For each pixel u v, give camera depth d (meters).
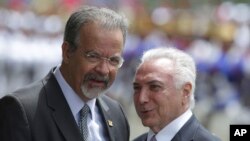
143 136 10.82
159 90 10.15
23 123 9.79
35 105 9.96
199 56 32.94
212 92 30.58
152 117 10.21
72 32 9.91
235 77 31.34
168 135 10.24
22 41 32.03
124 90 31.03
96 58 9.84
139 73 10.26
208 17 37.97
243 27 36.78
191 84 10.25
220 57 31.95
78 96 10.17
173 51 10.31
